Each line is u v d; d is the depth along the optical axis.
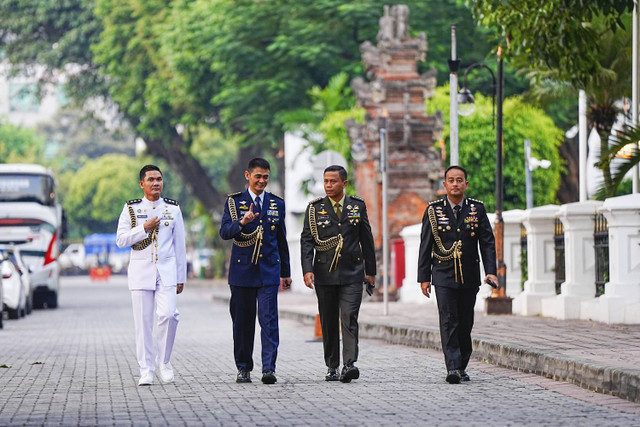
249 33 58.62
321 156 32.66
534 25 23.80
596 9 23.72
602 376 15.23
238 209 16.84
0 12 82.00
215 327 33.84
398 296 42.50
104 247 129.50
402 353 22.30
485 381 16.81
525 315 29.22
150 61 74.75
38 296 49.72
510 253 32.53
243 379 17.08
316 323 27.59
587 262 26.95
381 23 43.69
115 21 75.56
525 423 12.57
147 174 17.02
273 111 59.22
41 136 151.00
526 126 47.09
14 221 49.25
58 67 81.50
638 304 24.19
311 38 56.66
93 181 138.50
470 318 16.80
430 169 42.88
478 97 48.38
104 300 59.84
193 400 14.98
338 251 16.83
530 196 37.72
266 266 16.91
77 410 14.08
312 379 17.52
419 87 43.28
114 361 21.47
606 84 34.91
